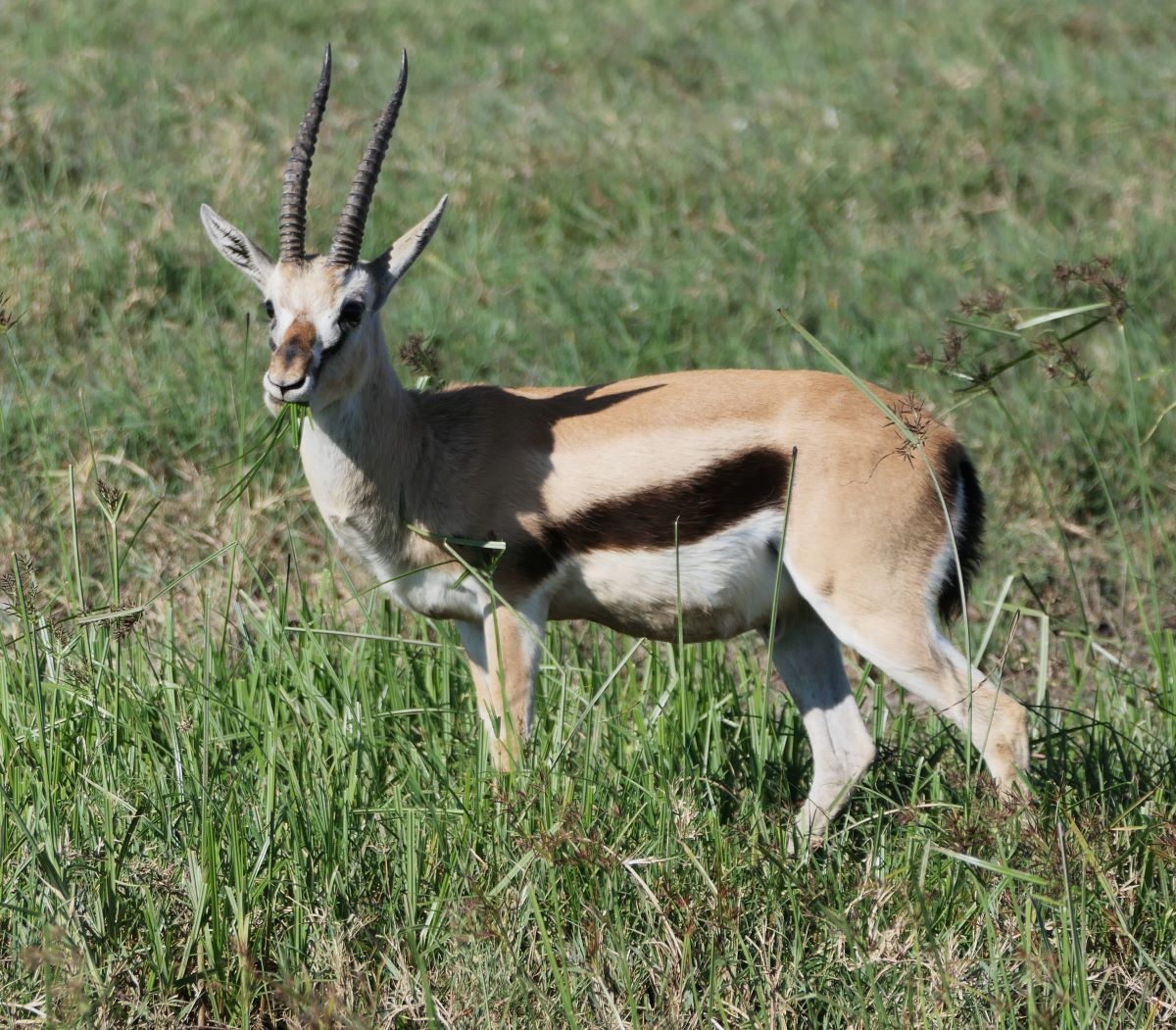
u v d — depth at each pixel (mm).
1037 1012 11273
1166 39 43375
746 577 15547
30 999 12109
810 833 14344
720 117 36375
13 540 19656
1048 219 31000
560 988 11383
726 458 15148
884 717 16656
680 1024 11867
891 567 14859
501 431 15891
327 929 12609
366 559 16406
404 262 16031
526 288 26969
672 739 15250
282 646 15758
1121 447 23391
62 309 25156
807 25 45219
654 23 45375
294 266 15484
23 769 13906
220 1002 12219
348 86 37469
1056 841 12789
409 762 14773
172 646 15805
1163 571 21812
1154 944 13070
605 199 30938
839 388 15445
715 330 26203
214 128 33562
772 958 12578
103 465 21875
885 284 27922
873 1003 12094
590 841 12297
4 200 29359
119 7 43688
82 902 12742
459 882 12977
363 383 15531
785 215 30594
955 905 13273
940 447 15328
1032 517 22469
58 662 15039
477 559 15656
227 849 13008
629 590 15805
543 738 15445
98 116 33281
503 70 40062
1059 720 18016
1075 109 36625
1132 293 26844
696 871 13234
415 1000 12078
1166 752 16203
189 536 20484
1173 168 33625
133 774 14266
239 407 21984
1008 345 25312
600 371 24656
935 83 38375
